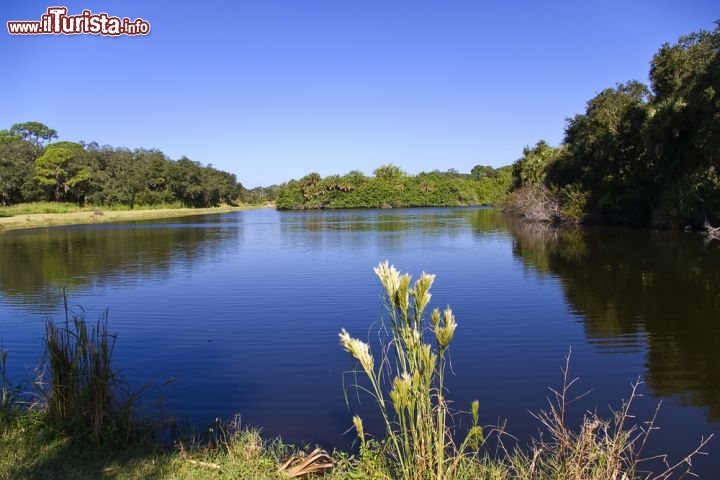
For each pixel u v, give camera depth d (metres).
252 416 5.14
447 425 4.82
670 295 10.75
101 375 4.45
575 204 32.19
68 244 23.22
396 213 56.47
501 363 6.69
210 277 13.95
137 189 66.75
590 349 7.27
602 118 30.81
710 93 20.41
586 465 3.22
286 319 9.28
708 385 5.88
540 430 4.73
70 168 59.56
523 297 10.85
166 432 4.66
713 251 17.25
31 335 8.30
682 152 24.36
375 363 6.88
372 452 4.02
